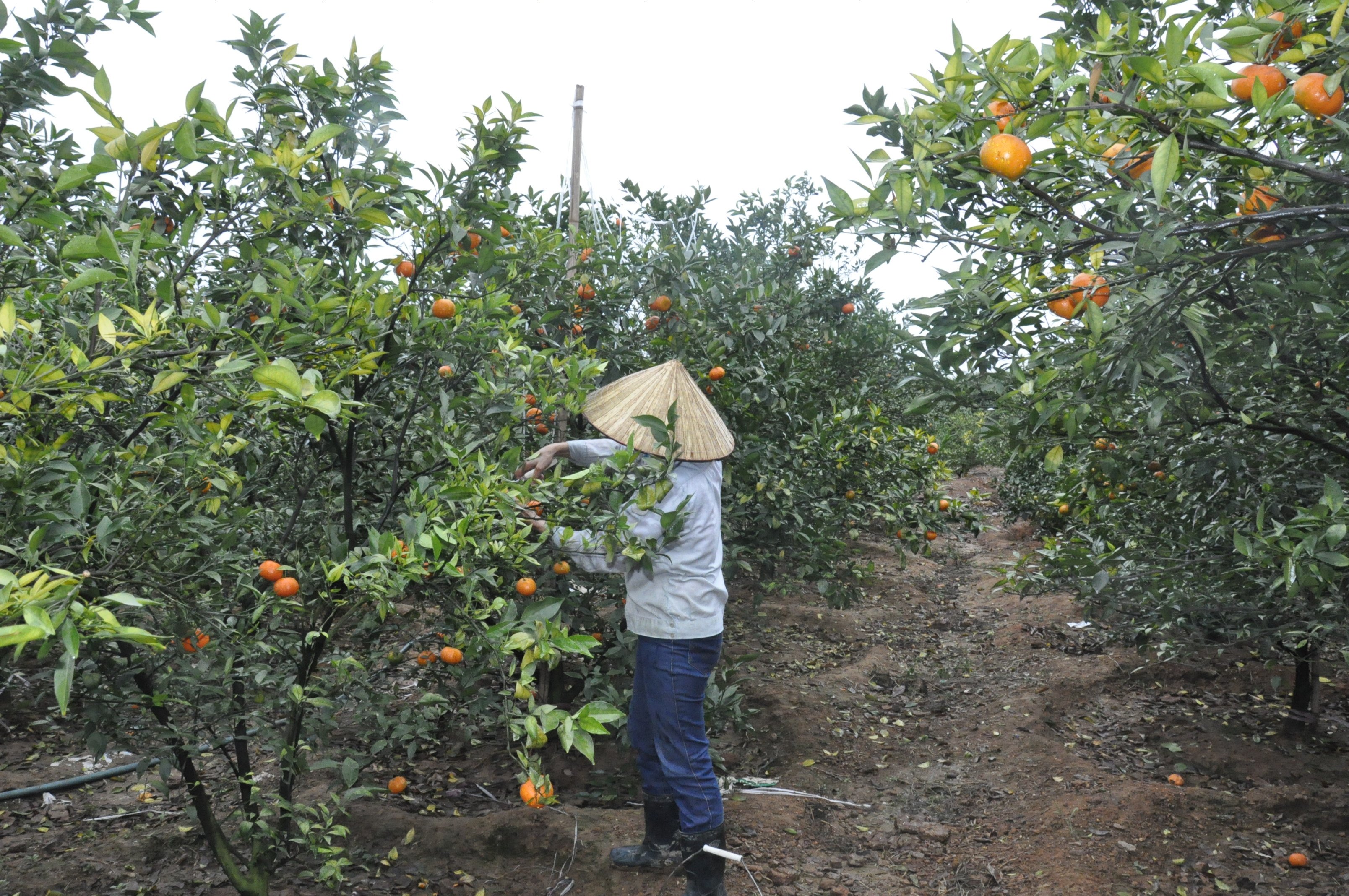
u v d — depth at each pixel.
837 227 1.88
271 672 2.47
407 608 3.39
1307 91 1.54
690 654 2.75
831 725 4.68
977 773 4.16
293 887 2.86
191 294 2.34
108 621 1.22
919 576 8.44
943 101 1.73
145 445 2.05
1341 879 3.11
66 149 2.55
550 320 3.48
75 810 3.46
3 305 1.52
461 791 3.64
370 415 2.68
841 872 3.21
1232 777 4.04
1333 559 2.03
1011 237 1.87
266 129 2.54
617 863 2.99
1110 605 3.42
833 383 6.60
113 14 2.11
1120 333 1.90
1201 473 2.75
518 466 2.41
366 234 2.62
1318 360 2.46
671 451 2.60
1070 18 2.37
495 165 2.70
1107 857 3.21
